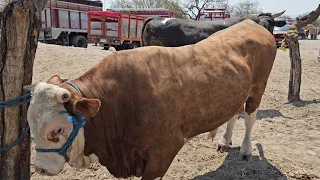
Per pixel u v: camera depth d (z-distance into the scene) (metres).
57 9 19.97
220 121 3.98
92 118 3.14
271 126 6.41
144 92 3.25
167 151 3.43
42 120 2.78
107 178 4.41
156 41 8.40
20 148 3.22
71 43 21.20
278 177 4.50
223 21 8.09
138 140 3.30
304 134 6.04
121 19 18.88
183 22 8.15
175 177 4.48
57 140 2.88
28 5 2.92
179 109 3.45
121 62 3.31
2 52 2.97
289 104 7.95
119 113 3.27
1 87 3.03
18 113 3.12
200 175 4.54
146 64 3.35
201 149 5.36
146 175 3.42
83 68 10.07
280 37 25.69
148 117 3.23
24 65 3.06
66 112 2.88
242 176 4.51
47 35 19.39
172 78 3.42
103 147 3.29
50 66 10.09
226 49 4.07
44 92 2.81
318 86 10.04
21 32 2.94
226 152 5.23
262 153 5.20
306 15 8.12
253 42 4.41
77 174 4.47
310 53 18.45
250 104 4.86
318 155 5.18
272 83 10.31
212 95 3.71
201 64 3.71
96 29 19.89
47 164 2.89
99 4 23.52
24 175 3.30
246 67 4.13
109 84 3.23
